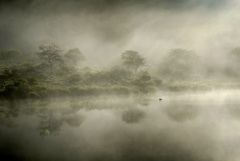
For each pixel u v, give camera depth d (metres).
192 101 76.94
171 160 21.44
